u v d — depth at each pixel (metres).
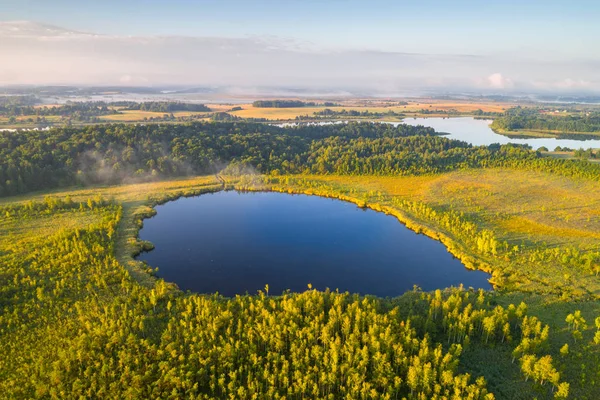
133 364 87.00
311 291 118.56
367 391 82.31
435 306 108.31
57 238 148.50
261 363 90.19
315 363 89.25
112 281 125.12
